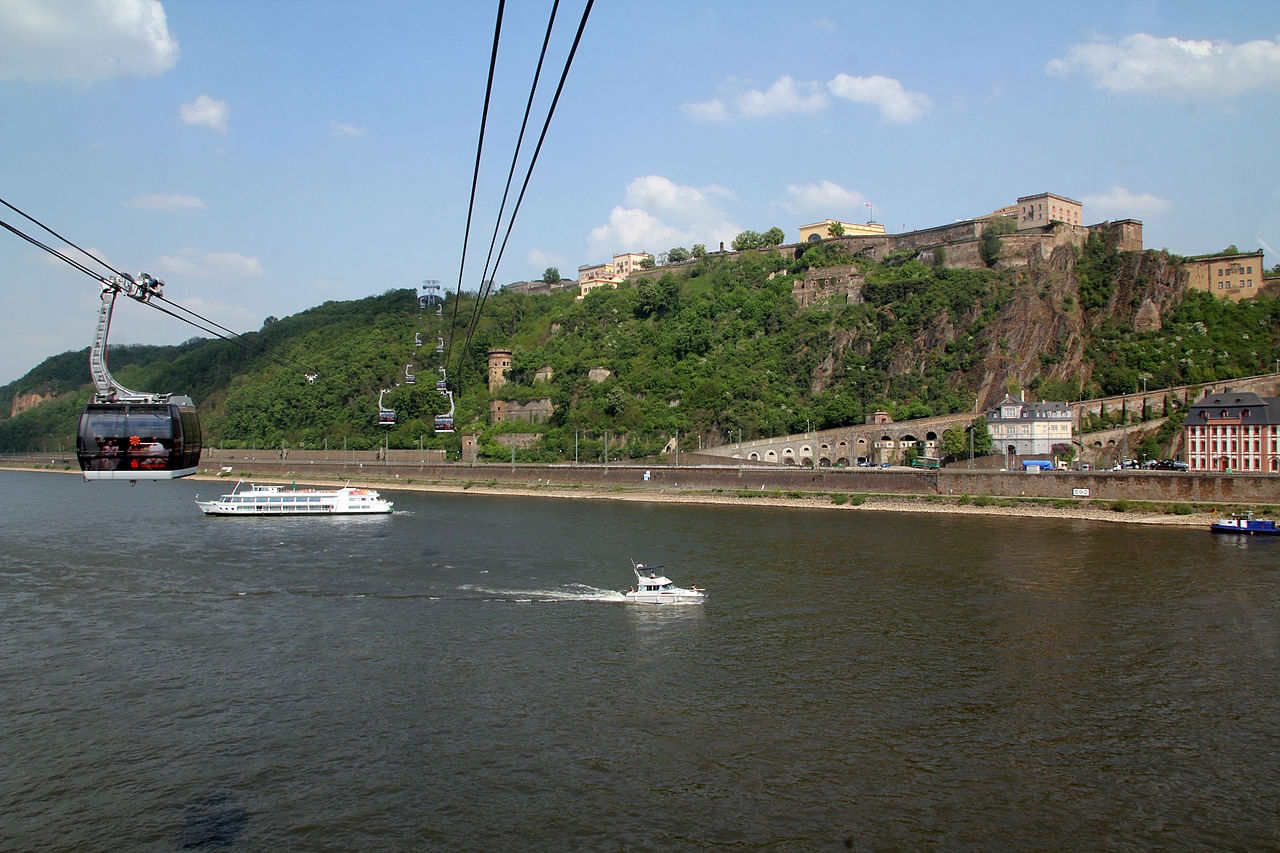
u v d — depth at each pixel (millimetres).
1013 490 130125
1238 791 39750
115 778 41375
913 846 35531
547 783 40625
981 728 46188
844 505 139375
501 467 189625
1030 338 184125
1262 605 68375
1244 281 180500
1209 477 115625
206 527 123812
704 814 37906
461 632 64125
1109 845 35688
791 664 56062
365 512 139375
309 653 59281
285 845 35812
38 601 74500
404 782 40781
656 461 183250
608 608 70688
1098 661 55938
